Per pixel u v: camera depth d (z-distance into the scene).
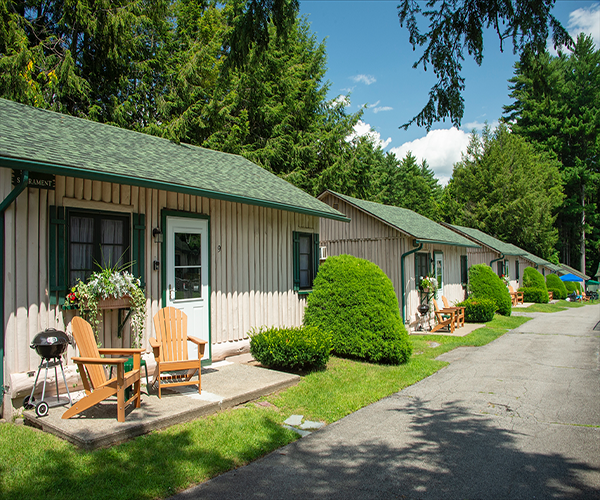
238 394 5.59
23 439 4.20
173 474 3.71
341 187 23.88
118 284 5.51
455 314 15.12
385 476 3.88
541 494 3.61
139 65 16.94
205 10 21.28
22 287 4.96
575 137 39.78
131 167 6.13
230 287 7.89
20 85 12.76
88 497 3.29
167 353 5.88
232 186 7.79
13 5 14.32
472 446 4.62
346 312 8.84
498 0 4.34
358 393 6.50
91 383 4.80
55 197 5.32
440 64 4.89
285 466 4.06
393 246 13.96
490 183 36.75
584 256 44.25
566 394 6.79
